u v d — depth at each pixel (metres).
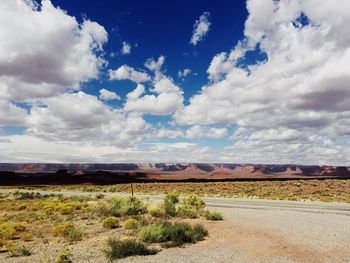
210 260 11.51
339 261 11.38
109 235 16.22
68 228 16.97
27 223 20.44
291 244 13.84
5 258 12.45
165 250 13.00
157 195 45.94
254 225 18.38
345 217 21.41
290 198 40.75
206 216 21.06
